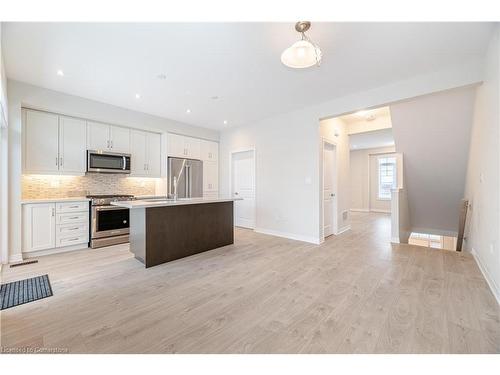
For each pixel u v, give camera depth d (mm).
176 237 3295
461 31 2135
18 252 3197
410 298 2154
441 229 5625
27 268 2924
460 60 2645
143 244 3014
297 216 4492
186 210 3434
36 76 3055
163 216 3154
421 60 2635
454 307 1986
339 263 3127
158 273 2779
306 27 2041
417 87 3025
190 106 4238
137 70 2891
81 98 3785
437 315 1868
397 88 3193
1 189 3064
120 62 2699
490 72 2336
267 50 2449
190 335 1646
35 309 1972
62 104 3590
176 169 5113
